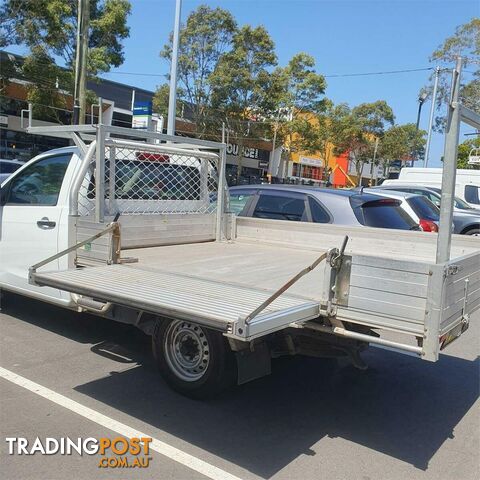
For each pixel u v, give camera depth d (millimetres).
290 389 4527
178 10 17172
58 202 5152
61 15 21391
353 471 3250
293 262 4824
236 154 43750
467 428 3926
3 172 13469
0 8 20266
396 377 4941
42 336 5430
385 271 3016
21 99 27000
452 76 2916
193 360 4051
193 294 3371
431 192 12977
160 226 5473
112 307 4352
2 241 5711
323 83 36781
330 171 48719
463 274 3275
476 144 39000
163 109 32906
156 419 3779
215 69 32500
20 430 3520
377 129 46719
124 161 5258
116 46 24953
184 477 3086
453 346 6012
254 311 2764
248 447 3473
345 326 3359
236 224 6297
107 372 4586
